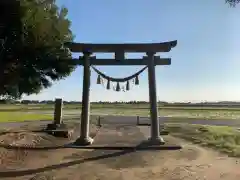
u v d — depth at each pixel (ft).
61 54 49.16
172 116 146.61
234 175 29.71
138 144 48.67
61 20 49.19
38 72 48.24
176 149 45.27
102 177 29.17
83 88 49.67
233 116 146.10
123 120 113.09
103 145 47.50
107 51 49.52
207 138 57.52
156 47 48.49
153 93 49.08
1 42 41.63
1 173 30.58
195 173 30.50
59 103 68.64
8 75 44.78
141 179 28.40
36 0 44.19
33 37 43.24
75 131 69.00
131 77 51.16
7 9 39.22
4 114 141.79
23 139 49.11
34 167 33.42
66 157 39.24
